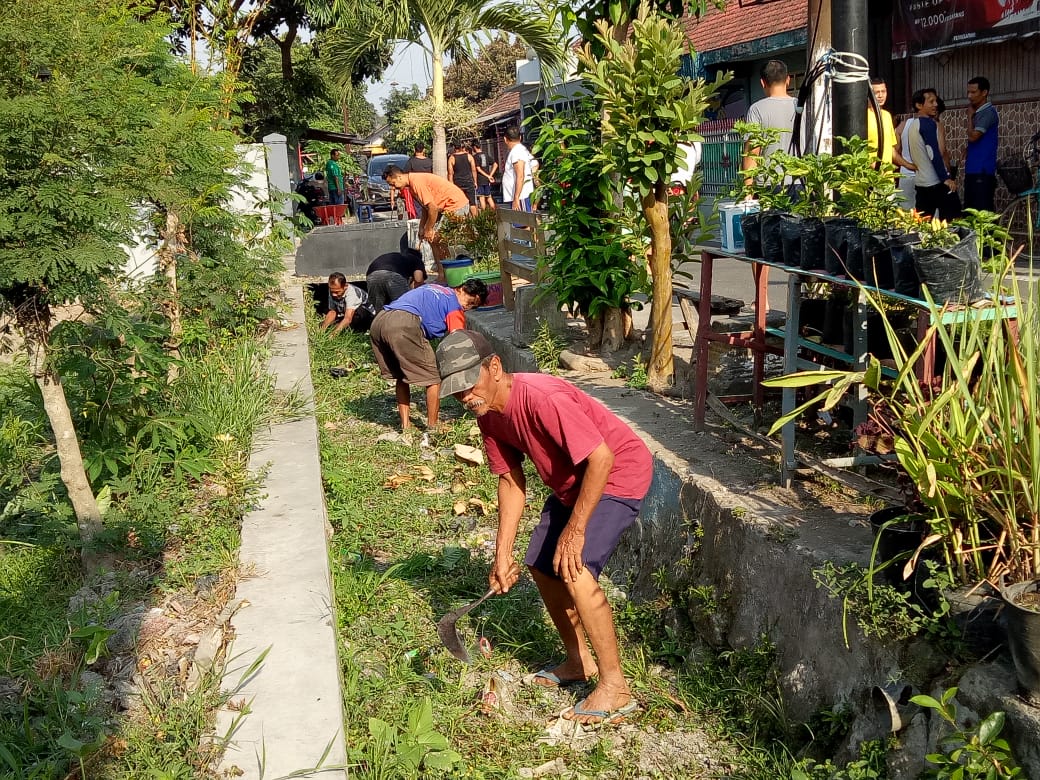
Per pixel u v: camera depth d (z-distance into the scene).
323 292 14.20
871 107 6.82
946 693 3.05
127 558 4.76
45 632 4.06
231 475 5.53
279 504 5.33
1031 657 2.88
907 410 3.43
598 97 6.62
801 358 5.47
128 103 4.33
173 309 7.14
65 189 4.04
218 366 7.50
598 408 4.14
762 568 4.38
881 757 3.41
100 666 3.83
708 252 5.73
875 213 4.88
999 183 11.97
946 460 3.23
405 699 4.25
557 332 8.93
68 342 5.22
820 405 5.40
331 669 3.64
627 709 4.32
